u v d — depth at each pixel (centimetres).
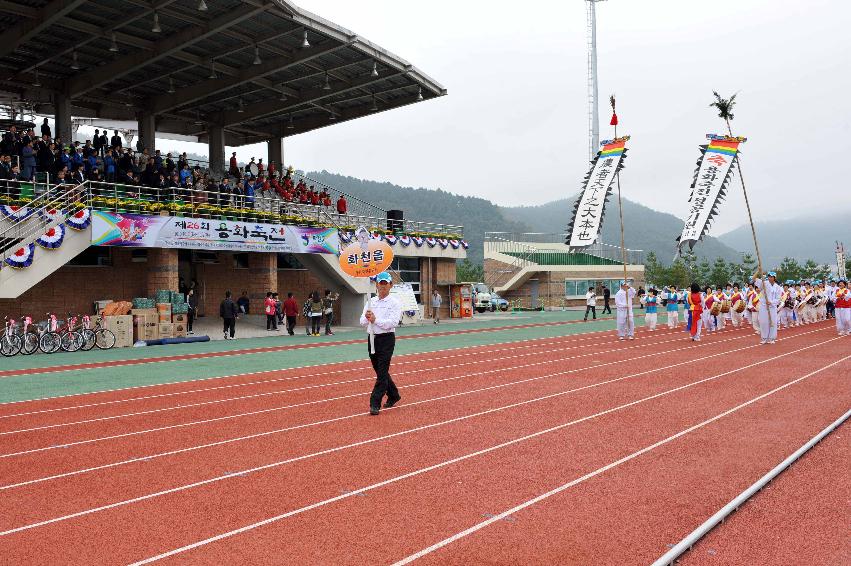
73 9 2361
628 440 789
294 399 1134
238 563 447
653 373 1409
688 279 7706
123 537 498
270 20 2570
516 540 482
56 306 2484
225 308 2627
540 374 1417
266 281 3088
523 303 5916
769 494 578
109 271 2648
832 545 462
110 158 2600
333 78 3278
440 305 4091
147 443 812
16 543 488
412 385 1279
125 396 1194
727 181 2586
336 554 460
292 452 754
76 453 766
